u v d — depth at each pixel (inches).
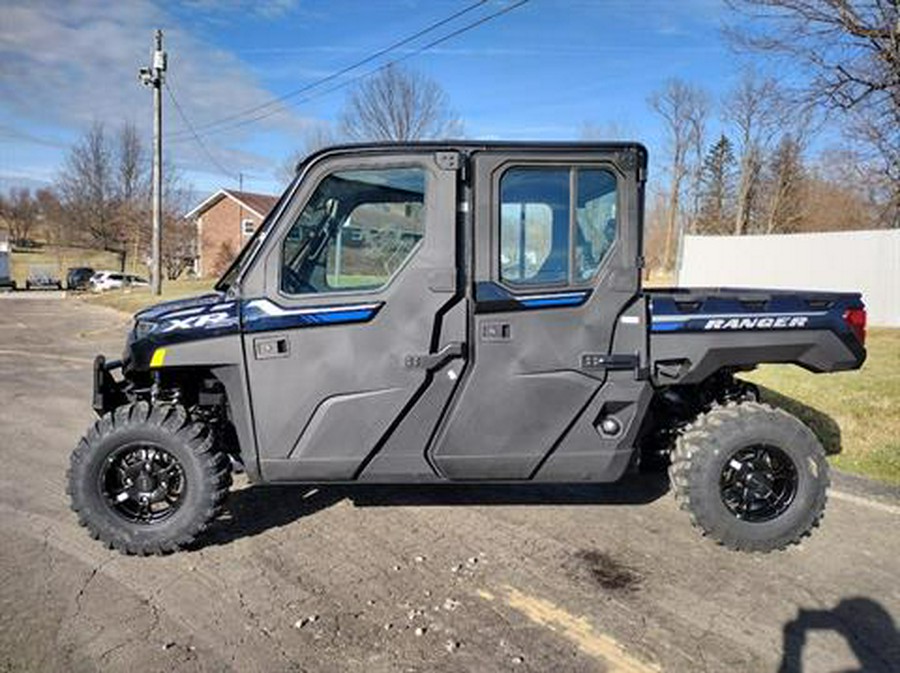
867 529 170.6
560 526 173.0
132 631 125.9
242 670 114.7
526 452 155.0
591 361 153.9
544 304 152.0
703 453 158.7
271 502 188.1
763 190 1907.0
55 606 134.2
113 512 156.3
